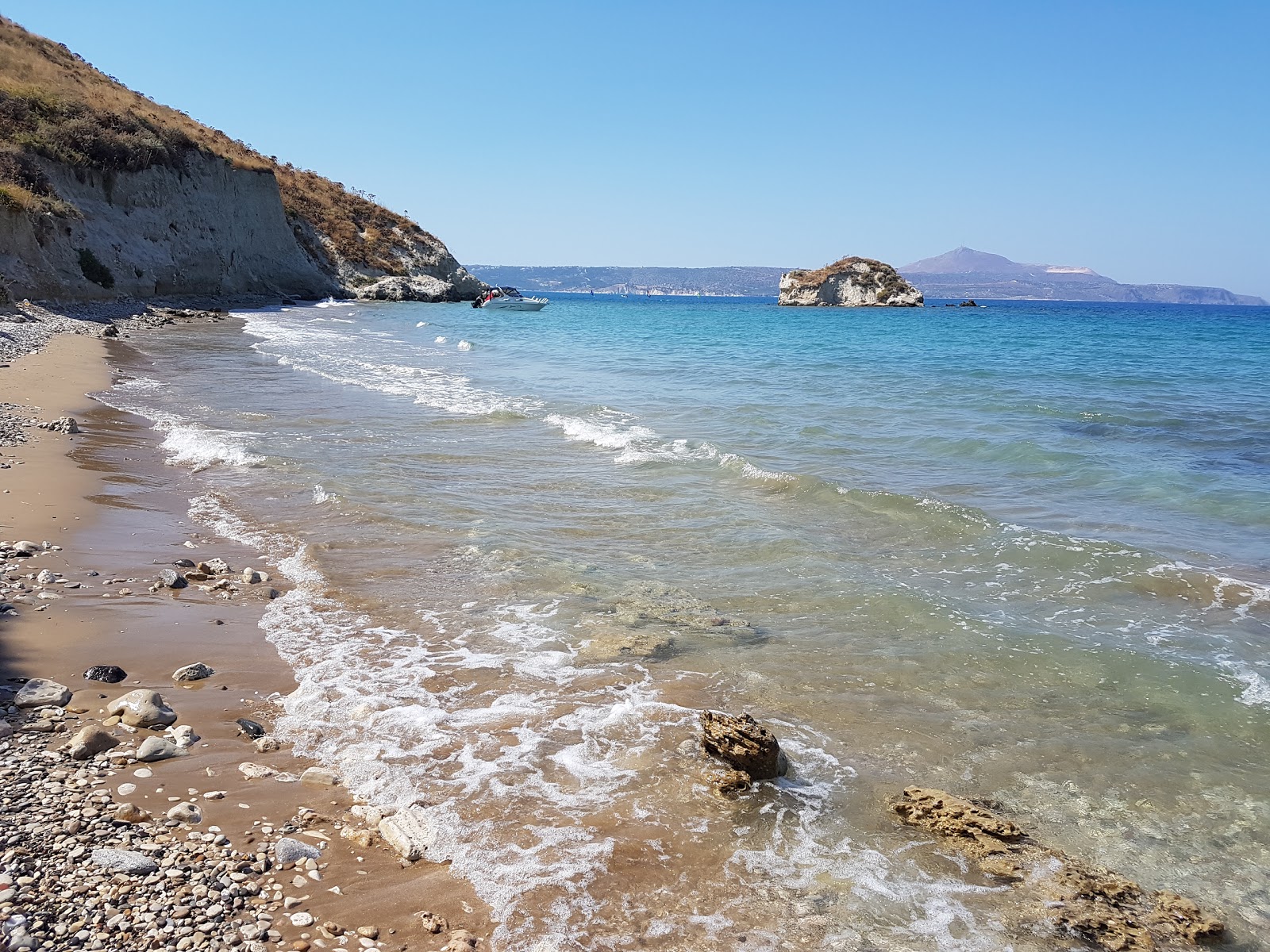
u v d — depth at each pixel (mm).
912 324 76188
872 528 10219
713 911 3895
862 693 6133
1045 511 11227
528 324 59781
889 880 4160
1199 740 5539
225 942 3424
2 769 4543
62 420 13359
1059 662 6590
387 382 22672
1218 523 10664
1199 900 4105
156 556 8406
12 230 31844
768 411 19531
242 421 15930
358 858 4137
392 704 5762
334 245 82188
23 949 3205
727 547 9398
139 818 4219
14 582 7277
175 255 48250
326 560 8633
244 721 5418
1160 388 24719
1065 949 3715
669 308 124938
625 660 6578
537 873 4090
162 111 60969
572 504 11102
